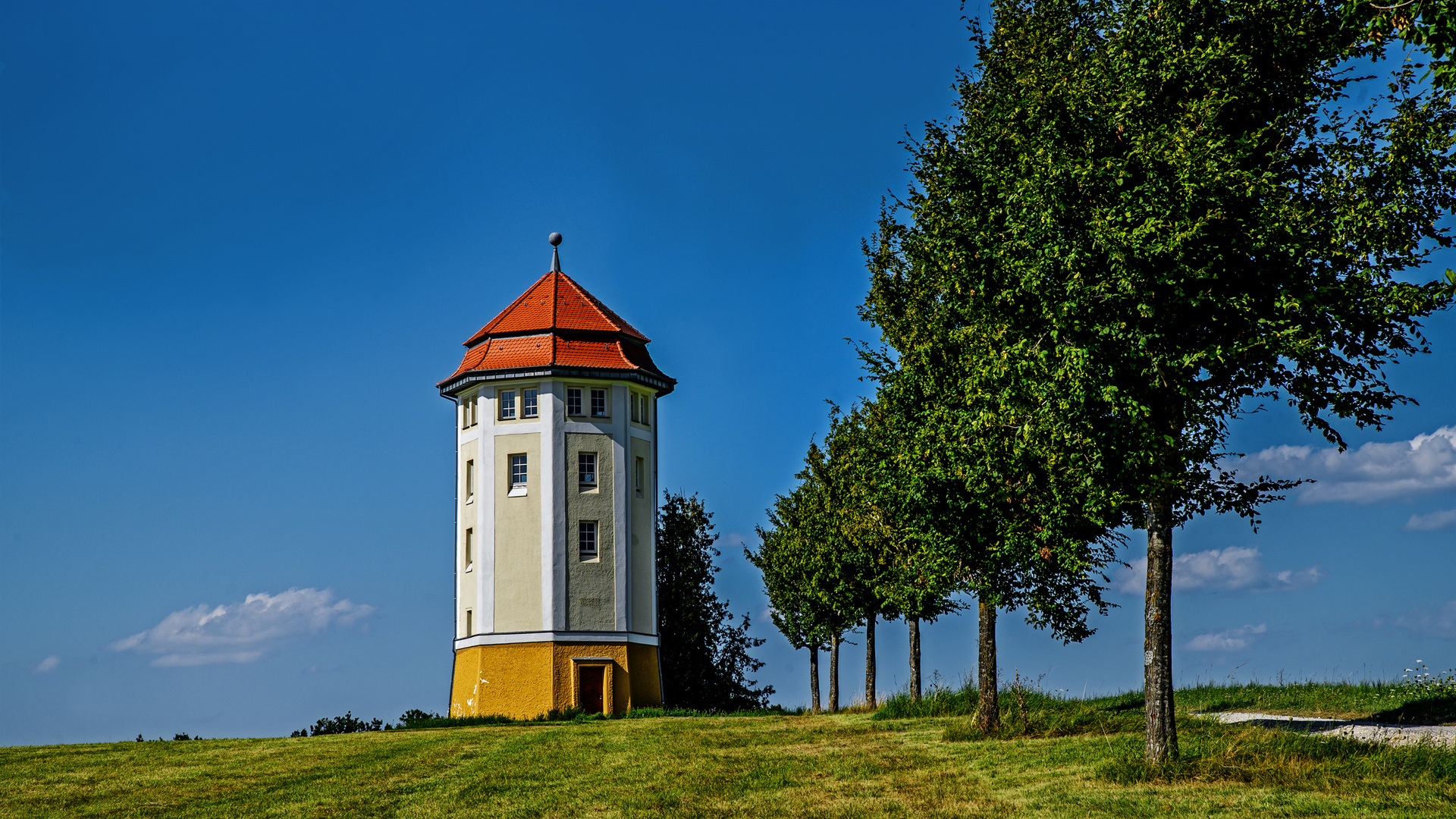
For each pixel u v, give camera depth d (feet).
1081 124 47.65
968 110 63.98
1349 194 43.24
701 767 61.72
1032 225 46.80
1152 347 44.78
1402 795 40.11
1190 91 46.26
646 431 162.30
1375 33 38.88
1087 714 71.51
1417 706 60.49
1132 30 47.42
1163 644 48.42
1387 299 42.09
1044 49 56.39
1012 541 57.93
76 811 55.67
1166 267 43.21
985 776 52.44
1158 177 43.24
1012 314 49.73
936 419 60.90
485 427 155.74
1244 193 42.83
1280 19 45.42
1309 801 40.16
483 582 151.53
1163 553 48.70
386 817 50.90
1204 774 45.80
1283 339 42.63
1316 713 63.72
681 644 177.06
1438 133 41.01
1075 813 42.01
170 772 68.23
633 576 155.94
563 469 152.46
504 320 162.20
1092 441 46.21
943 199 63.21
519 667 146.82
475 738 85.10
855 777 55.31
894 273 72.13
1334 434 46.37
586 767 64.03
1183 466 47.83
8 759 75.51
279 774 66.44
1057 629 65.72
